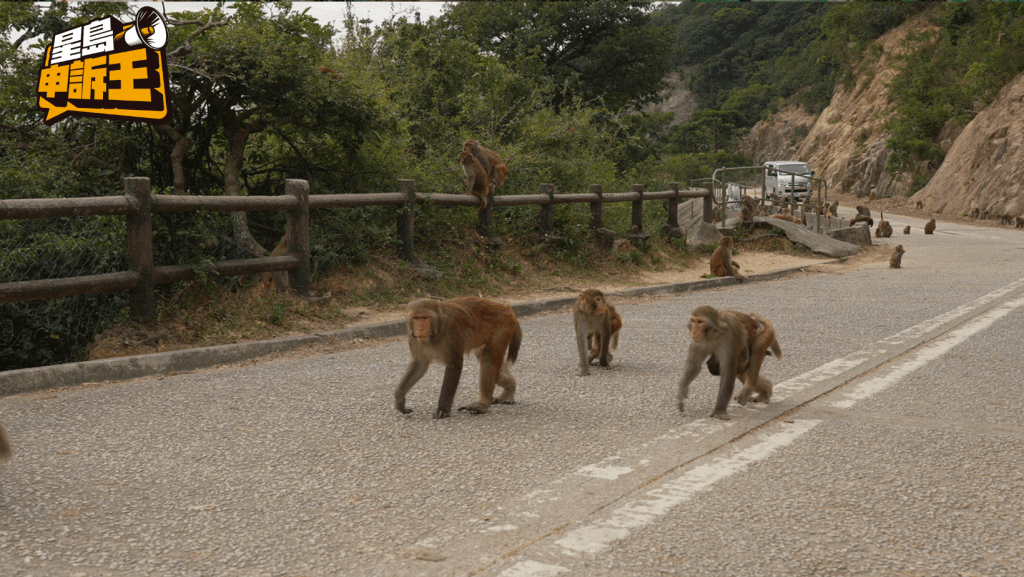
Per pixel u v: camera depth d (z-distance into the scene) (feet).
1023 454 14.23
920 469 13.41
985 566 9.80
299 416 16.76
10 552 10.05
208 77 31.30
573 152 59.62
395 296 32.81
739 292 41.65
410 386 17.06
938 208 153.17
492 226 40.86
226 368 22.13
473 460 13.85
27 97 32.35
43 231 24.00
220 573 9.52
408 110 48.85
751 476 13.02
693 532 10.74
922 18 247.70
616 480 12.81
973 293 38.86
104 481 12.68
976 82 163.73
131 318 23.13
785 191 135.13
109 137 32.65
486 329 17.28
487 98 57.41
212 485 12.53
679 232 54.85
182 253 25.59
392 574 9.48
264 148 39.78
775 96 374.43
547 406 17.89
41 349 24.04
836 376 20.72
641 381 20.63
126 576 9.43
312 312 27.91
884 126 197.98
